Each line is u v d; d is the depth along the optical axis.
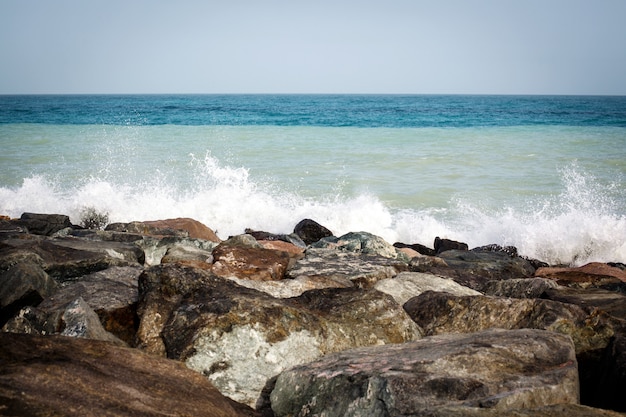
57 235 8.70
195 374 3.60
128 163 18.34
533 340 4.04
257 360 4.20
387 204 14.45
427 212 13.88
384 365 3.72
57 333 4.34
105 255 6.80
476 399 3.27
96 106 62.91
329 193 15.20
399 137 25.95
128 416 2.93
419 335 5.02
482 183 16.56
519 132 28.66
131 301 5.23
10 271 5.49
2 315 5.32
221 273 6.55
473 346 3.91
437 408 3.10
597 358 4.63
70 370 3.20
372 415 3.31
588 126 32.62
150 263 8.38
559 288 6.55
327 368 3.82
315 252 8.18
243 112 50.38
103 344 3.62
